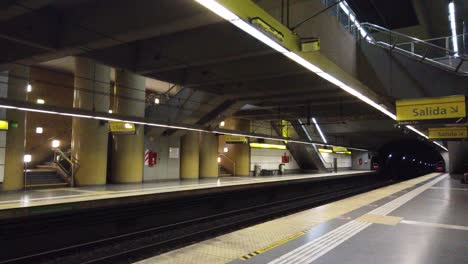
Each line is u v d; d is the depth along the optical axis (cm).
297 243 555
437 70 1410
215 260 485
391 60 1448
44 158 1927
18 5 745
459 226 693
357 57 1410
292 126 2948
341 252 507
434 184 1962
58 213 983
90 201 1059
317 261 466
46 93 1933
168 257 498
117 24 873
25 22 889
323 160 3588
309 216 797
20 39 881
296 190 2258
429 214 838
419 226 692
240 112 2505
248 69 1338
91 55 1087
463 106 1190
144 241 941
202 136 2395
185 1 787
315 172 3422
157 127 2003
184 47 1117
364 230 652
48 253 777
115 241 912
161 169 2105
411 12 2002
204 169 2384
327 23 1145
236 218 1328
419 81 1436
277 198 2031
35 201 1052
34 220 930
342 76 982
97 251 837
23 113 1470
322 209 902
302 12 997
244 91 1645
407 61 1447
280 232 636
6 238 868
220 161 2859
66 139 2039
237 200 1691
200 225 1166
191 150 2233
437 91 1408
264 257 483
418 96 1434
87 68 1658
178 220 1353
